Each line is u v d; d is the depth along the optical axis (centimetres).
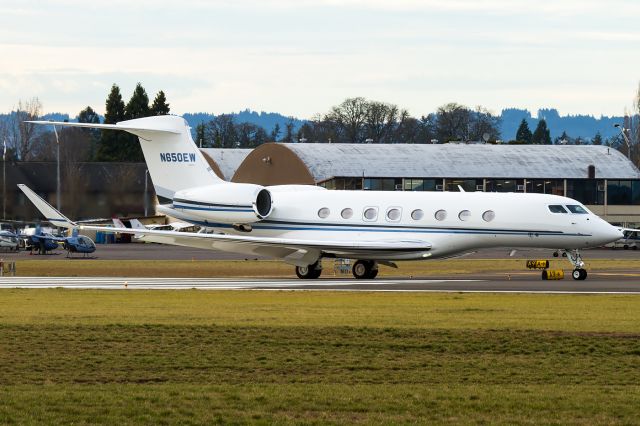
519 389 5981
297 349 7281
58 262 19812
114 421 5147
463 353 7181
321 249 14612
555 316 9012
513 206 14325
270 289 12369
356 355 7075
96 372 6506
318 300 10675
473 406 5500
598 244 14100
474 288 12456
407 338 7675
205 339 7631
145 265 18888
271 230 15650
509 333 7850
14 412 5300
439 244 14588
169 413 5309
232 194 15512
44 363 6775
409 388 5997
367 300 10644
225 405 5491
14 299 10919
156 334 7856
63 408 5391
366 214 15062
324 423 5125
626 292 11719
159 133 16200
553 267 18225
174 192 16250
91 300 10775
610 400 5650
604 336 7725
